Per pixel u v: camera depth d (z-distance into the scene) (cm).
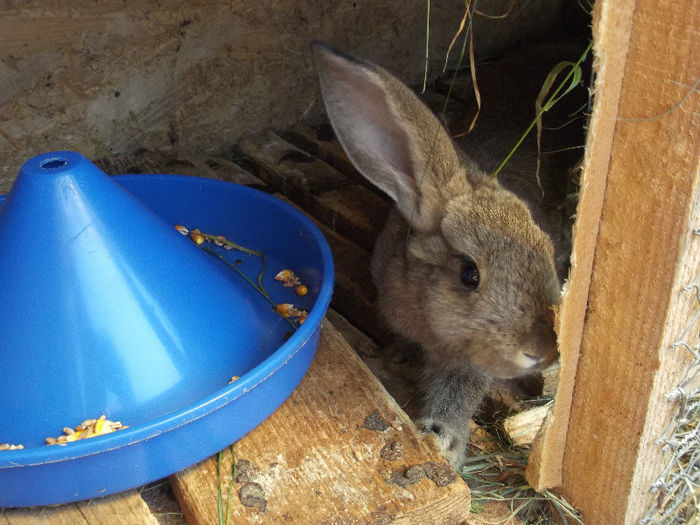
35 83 56
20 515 35
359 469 36
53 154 38
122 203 38
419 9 71
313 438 38
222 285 41
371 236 55
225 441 36
